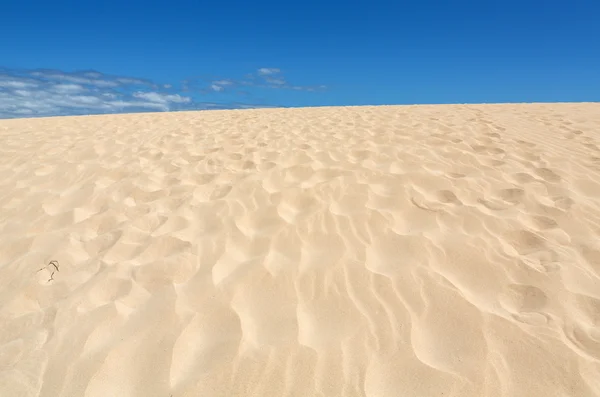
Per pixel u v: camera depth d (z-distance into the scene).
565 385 1.46
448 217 2.84
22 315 1.98
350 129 6.16
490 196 3.27
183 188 3.69
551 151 4.51
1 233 2.92
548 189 3.37
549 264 2.23
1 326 1.90
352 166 4.06
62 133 6.82
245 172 4.07
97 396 1.48
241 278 2.18
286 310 1.91
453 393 1.44
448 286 2.05
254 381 1.50
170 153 5.02
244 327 1.80
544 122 6.41
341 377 1.51
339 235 2.63
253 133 6.20
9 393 1.49
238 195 3.41
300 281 2.13
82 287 2.18
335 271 2.21
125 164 4.58
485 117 7.03
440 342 1.69
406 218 2.86
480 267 2.23
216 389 1.47
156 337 1.76
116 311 1.95
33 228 2.99
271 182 3.71
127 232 2.81
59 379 1.55
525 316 1.83
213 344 1.71
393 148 4.73
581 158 4.22
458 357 1.60
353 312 1.88
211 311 1.92
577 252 2.37
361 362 1.58
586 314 1.83
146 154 5.02
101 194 3.64
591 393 1.42
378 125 6.42
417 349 1.65
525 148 4.67
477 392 1.44
